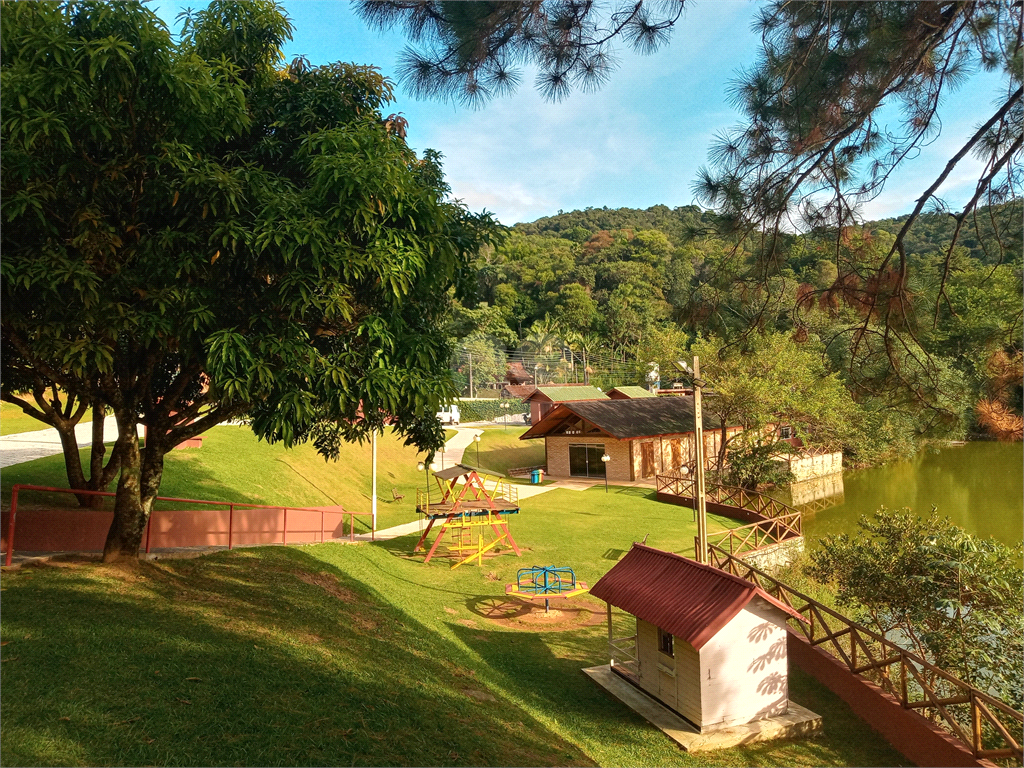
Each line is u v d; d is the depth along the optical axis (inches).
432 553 796.0
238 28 389.1
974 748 343.3
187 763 233.6
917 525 514.9
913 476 1667.1
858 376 350.9
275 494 946.7
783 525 968.3
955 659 443.2
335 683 331.6
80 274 281.0
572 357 3422.7
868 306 341.7
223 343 296.2
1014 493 1406.3
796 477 1519.4
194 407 467.8
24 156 272.5
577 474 1549.0
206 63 332.2
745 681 407.5
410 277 339.0
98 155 319.6
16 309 298.5
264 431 324.8
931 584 466.3
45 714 243.1
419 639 471.8
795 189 356.5
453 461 1699.1
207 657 324.8
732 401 1368.1
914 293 322.0
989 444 1909.4
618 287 3946.9
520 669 482.9
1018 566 466.9
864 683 433.4
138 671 293.0
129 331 309.4
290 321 327.9
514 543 878.4
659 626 422.0
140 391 420.5
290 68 427.8
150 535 605.3
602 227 7283.5
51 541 530.9
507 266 4335.6
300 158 358.6
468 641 524.4
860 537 567.8
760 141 351.3
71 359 293.9
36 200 276.1
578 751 350.0
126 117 319.0
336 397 331.9
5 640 299.3
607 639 578.2
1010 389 300.0
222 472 923.4
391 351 349.7
